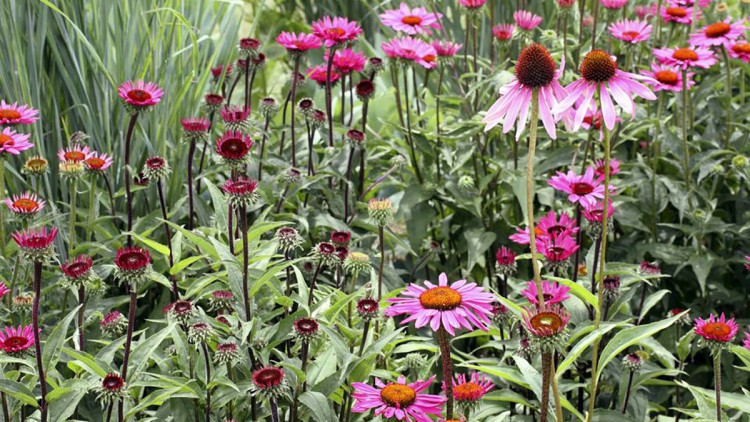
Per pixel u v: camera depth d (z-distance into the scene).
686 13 4.18
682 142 3.77
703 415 2.38
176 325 2.49
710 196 3.64
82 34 3.49
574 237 2.84
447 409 2.12
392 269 3.55
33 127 3.57
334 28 3.59
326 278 3.41
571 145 3.78
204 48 4.21
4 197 3.39
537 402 2.69
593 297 2.20
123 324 2.73
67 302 3.27
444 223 3.93
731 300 3.66
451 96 3.94
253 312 2.58
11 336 2.42
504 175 3.72
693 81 4.33
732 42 3.82
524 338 2.60
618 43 4.46
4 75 3.60
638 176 3.71
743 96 4.05
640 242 3.76
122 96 3.04
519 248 3.73
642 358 2.92
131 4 3.81
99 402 2.72
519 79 2.04
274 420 2.28
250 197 2.39
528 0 5.73
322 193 3.74
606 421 2.61
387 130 4.41
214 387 2.55
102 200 3.55
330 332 2.37
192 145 3.13
